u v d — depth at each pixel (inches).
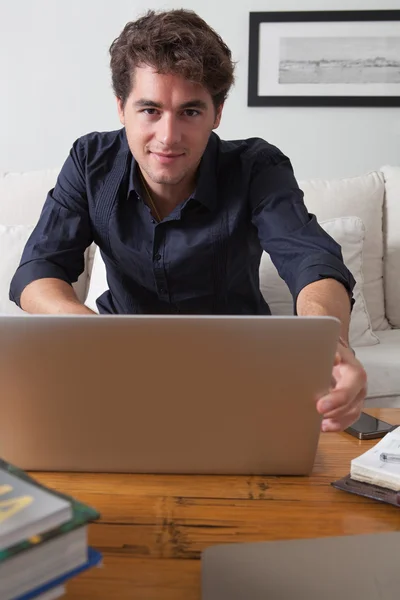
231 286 63.2
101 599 25.5
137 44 49.7
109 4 114.8
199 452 35.3
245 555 27.9
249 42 114.8
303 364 32.3
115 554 28.6
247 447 35.1
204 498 33.7
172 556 28.5
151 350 31.7
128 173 61.1
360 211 96.4
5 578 20.9
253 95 116.1
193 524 31.2
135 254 61.4
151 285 63.2
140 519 31.6
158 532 30.4
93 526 30.9
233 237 60.5
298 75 115.3
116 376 32.5
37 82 117.5
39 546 21.4
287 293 89.0
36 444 35.3
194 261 61.0
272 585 25.8
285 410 33.8
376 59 113.8
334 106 115.6
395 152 116.5
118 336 31.4
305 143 117.4
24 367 32.6
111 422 34.1
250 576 26.4
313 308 44.5
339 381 35.9
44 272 59.9
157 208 61.3
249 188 60.1
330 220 92.2
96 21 115.4
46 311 54.6
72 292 58.7
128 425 34.2
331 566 27.1
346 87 115.0
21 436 35.0
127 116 52.8
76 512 22.7
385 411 48.0
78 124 118.2
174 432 34.4
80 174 62.8
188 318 30.9
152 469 36.0
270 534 30.5
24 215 94.0
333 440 42.1
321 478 36.3
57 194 63.6
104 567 27.6
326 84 115.2
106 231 62.1
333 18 113.1
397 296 98.2
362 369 36.4
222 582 26.0
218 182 60.5
